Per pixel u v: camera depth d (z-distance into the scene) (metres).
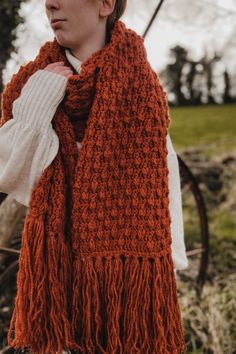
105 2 1.44
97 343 1.36
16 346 1.40
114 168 1.38
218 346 2.33
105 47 1.43
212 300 2.64
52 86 1.37
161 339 1.36
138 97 1.41
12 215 2.32
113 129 1.38
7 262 2.60
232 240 3.53
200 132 5.53
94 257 1.37
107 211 1.37
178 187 1.53
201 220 2.88
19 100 1.39
